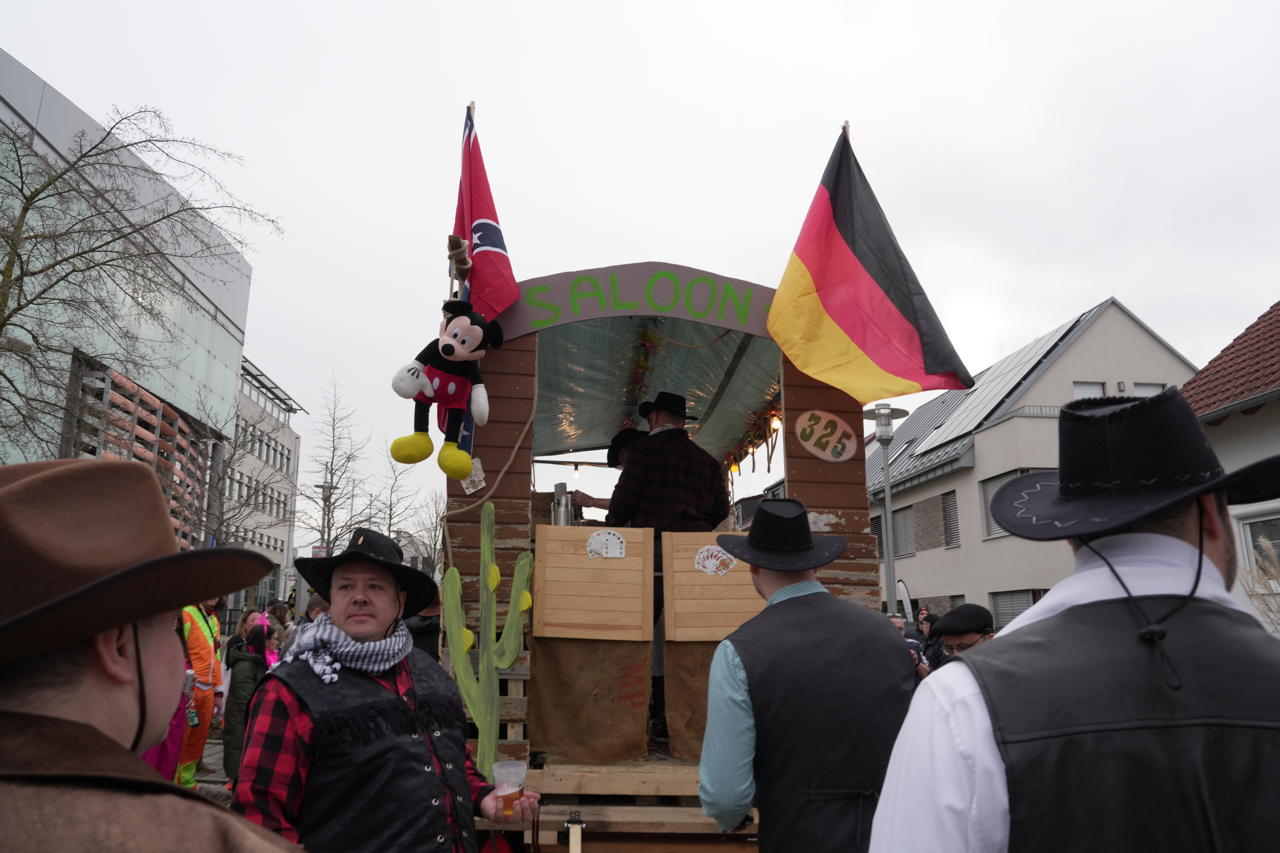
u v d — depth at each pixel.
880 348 5.05
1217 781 1.12
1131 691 1.19
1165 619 1.26
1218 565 1.34
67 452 14.99
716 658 2.83
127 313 16.91
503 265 4.96
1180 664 1.21
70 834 0.83
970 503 26.33
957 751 1.21
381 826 2.37
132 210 14.46
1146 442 1.34
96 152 13.21
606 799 4.38
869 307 5.15
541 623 4.54
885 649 2.87
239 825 0.92
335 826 2.37
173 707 1.11
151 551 1.01
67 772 0.88
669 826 4.05
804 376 5.32
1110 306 27.55
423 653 2.90
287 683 2.46
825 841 2.58
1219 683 1.19
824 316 5.12
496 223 5.07
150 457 22.66
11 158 14.20
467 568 4.67
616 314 5.12
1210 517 1.35
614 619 4.59
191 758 6.68
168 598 1.02
